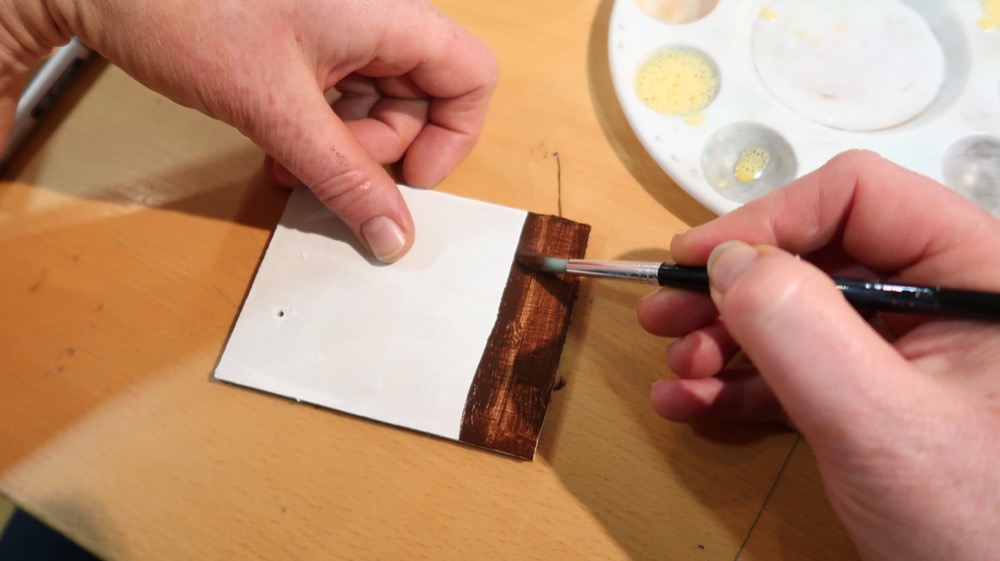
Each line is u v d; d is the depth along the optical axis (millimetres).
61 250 325
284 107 286
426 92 328
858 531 253
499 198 330
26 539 417
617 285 315
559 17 359
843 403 229
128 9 278
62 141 343
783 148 332
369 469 291
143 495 290
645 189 331
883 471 234
